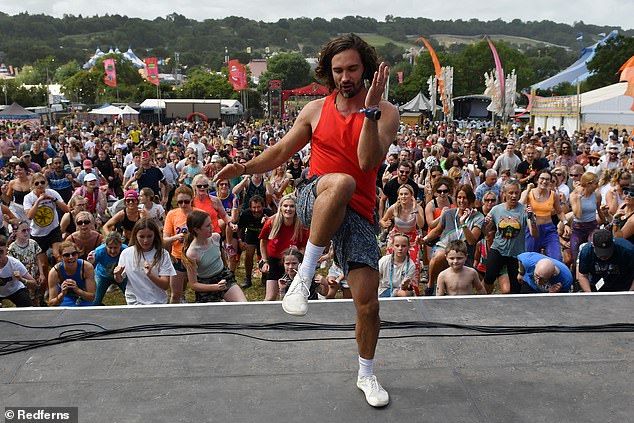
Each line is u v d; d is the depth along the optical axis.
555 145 16.69
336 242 2.84
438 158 13.16
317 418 2.81
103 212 10.02
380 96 2.43
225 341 3.66
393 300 4.36
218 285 5.78
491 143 20.53
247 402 2.95
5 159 15.75
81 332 3.78
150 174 10.94
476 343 3.63
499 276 6.71
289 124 41.25
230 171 2.92
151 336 3.72
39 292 6.77
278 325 3.87
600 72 64.44
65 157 14.52
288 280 5.92
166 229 7.06
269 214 7.77
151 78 57.19
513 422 2.78
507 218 6.57
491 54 86.38
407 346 3.58
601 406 2.92
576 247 7.63
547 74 134.12
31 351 3.51
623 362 3.39
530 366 3.33
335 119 2.73
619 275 5.69
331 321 3.97
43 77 123.62
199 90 82.06
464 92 85.88
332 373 3.24
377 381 3.04
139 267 5.61
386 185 9.27
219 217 7.93
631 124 30.58
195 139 16.75
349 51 2.65
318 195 2.63
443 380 3.17
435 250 6.89
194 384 3.13
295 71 110.56
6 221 8.00
